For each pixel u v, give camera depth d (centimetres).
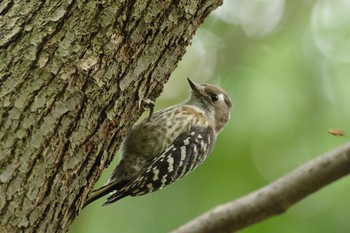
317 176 870
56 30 618
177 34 672
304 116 1240
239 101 1252
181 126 1076
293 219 1162
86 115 623
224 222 902
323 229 1149
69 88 612
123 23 639
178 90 1376
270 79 1287
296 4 1411
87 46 624
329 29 1352
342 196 1166
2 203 580
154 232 1143
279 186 889
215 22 1412
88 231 1136
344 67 1285
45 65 608
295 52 1328
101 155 649
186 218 1152
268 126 1228
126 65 646
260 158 1208
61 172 613
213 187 1186
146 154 1051
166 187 1173
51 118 602
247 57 1373
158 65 673
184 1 666
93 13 629
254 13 1423
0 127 587
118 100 647
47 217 609
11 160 586
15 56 607
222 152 1208
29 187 592
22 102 596
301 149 1215
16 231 587
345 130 1221
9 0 635
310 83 1271
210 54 1394
